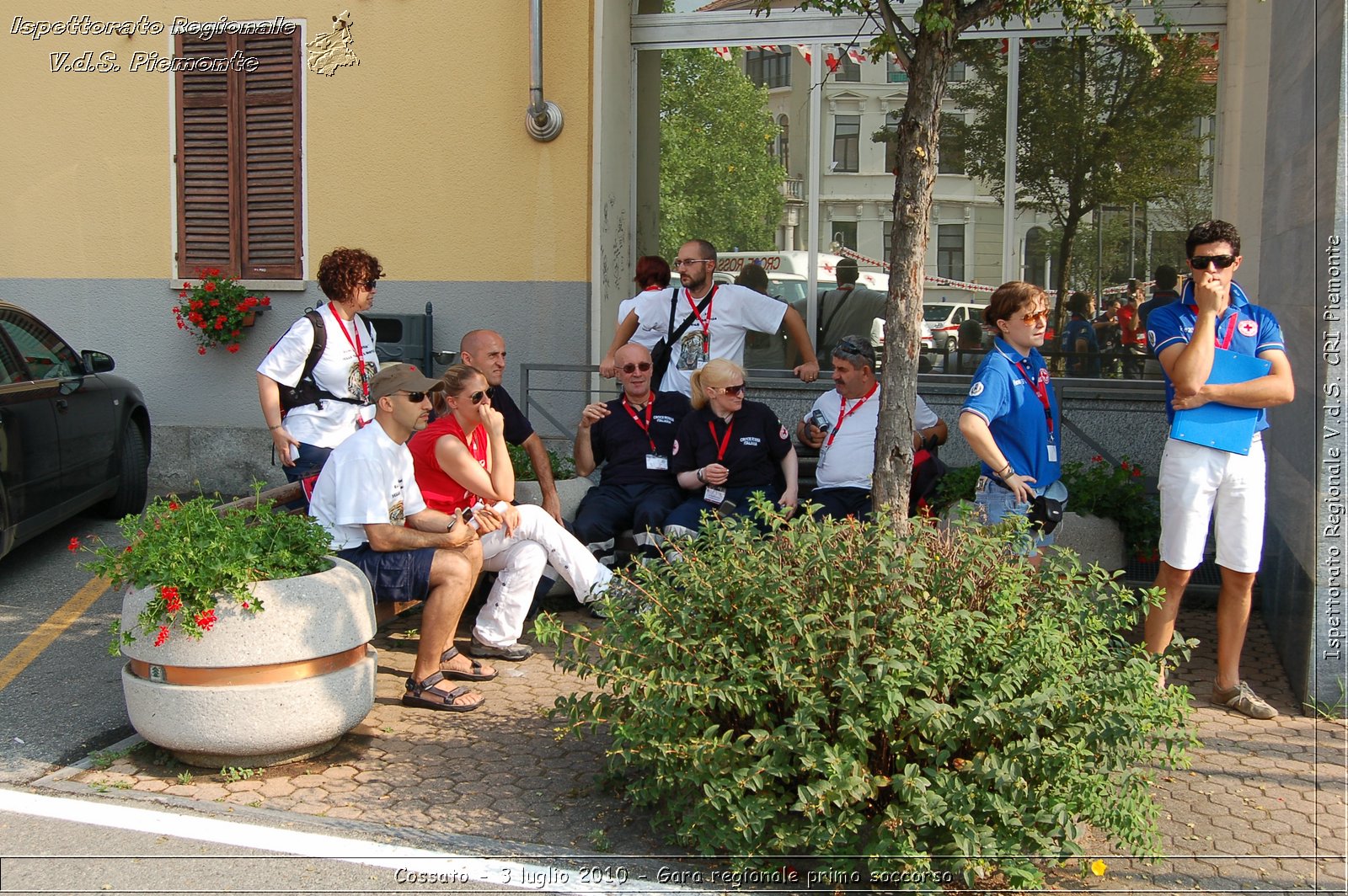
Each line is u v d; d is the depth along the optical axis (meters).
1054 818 3.68
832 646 3.86
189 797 4.37
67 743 4.86
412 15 8.87
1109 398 7.96
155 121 9.41
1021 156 8.20
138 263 9.54
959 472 6.44
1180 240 8.08
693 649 3.99
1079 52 8.05
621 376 6.87
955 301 8.39
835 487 6.68
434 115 8.89
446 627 5.23
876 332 8.61
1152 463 7.96
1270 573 6.53
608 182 8.70
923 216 4.54
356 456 5.19
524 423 6.60
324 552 4.79
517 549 5.84
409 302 9.03
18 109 9.58
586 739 4.94
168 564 4.41
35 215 9.64
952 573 4.02
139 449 8.74
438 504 5.51
